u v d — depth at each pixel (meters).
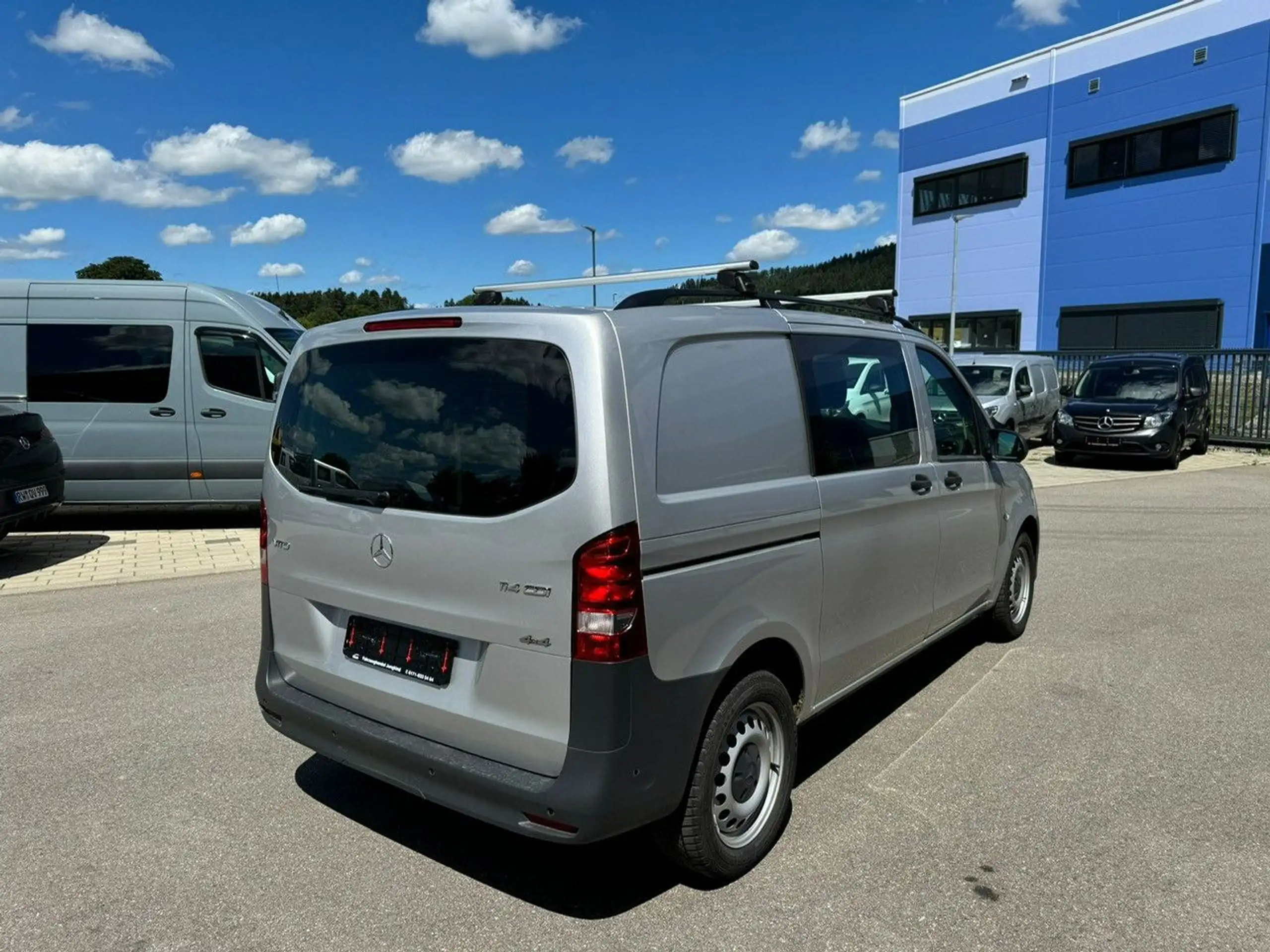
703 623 2.84
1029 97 27.80
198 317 9.70
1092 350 24.66
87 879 3.08
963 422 4.81
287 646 3.47
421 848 3.29
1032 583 5.89
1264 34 22.52
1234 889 2.97
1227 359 17.94
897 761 3.98
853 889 3.00
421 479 2.93
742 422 3.08
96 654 5.55
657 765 2.69
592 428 2.59
